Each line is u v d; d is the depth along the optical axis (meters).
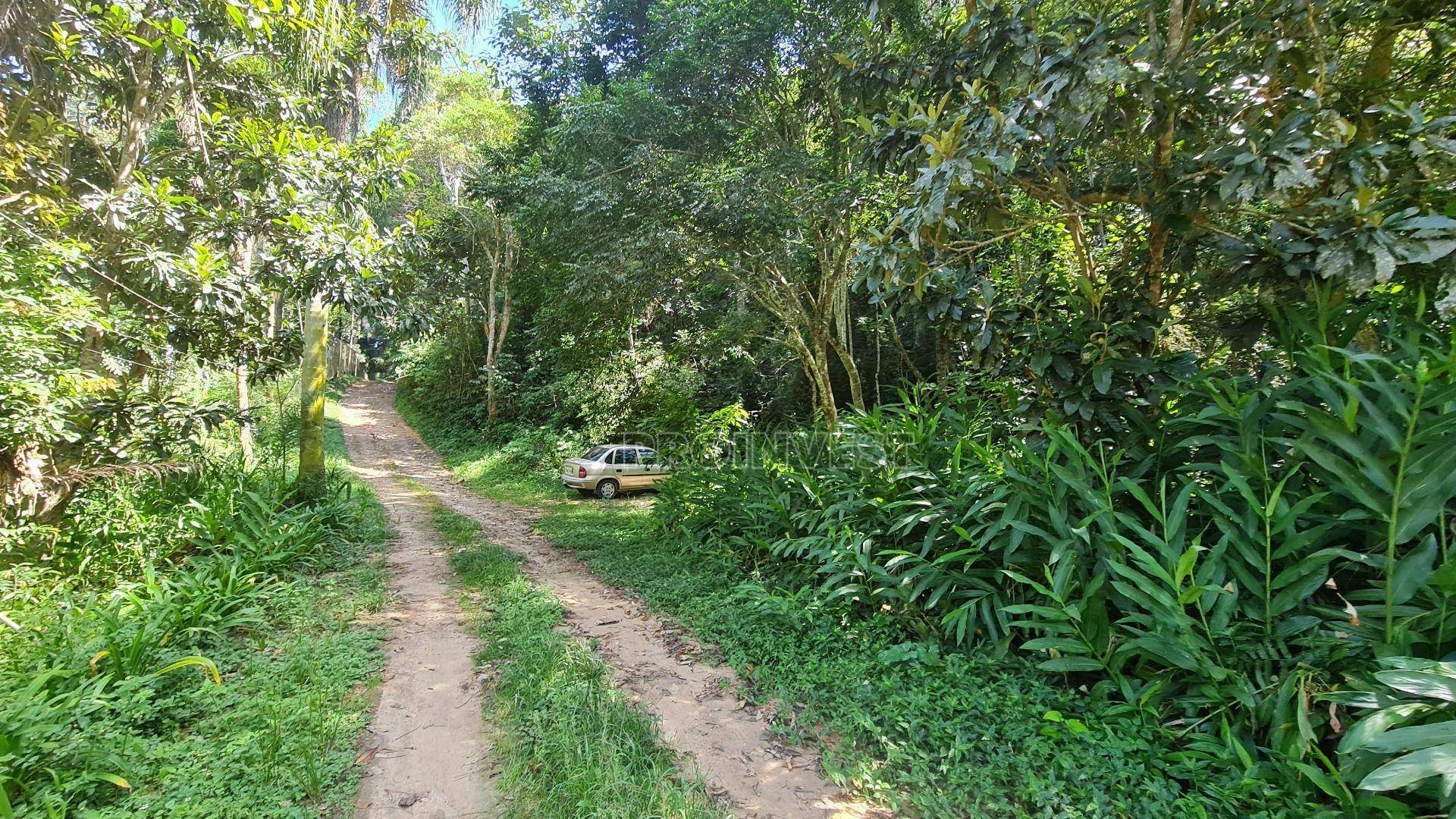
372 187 7.47
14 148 5.18
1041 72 3.31
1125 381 3.84
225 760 2.77
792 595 4.92
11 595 4.41
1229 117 3.72
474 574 6.26
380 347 44.22
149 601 4.22
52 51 5.82
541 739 3.05
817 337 10.51
